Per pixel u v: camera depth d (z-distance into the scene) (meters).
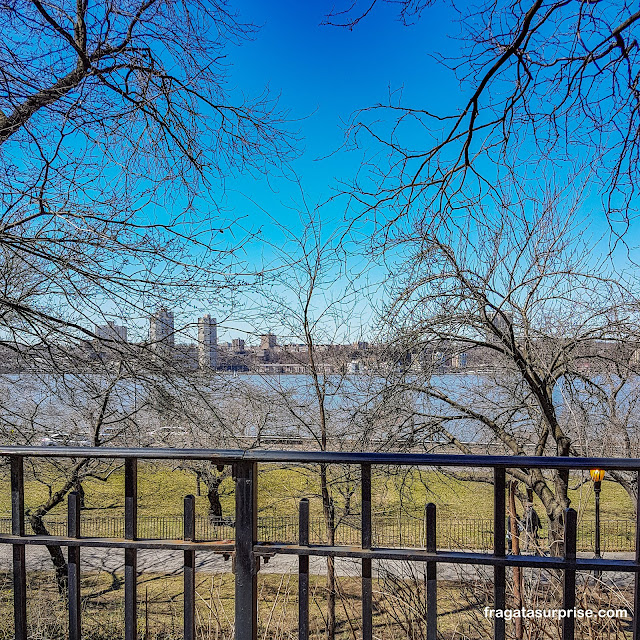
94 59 4.73
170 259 5.26
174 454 1.58
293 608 5.89
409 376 6.01
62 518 13.55
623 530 8.92
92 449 1.62
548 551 4.77
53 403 7.80
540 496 5.40
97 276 4.99
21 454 1.65
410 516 7.46
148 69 5.25
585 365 6.26
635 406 6.30
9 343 5.76
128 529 1.64
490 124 3.66
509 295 5.09
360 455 1.54
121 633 8.14
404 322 5.56
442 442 6.53
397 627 4.29
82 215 4.59
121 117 4.96
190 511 1.63
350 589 7.93
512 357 5.44
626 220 3.25
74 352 5.98
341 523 8.57
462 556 1.52
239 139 6.15
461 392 6.93
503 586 1.53
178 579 11.15
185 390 6.37
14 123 4.22
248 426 9.84
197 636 4.29
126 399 7.55
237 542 1.58
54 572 10.72
